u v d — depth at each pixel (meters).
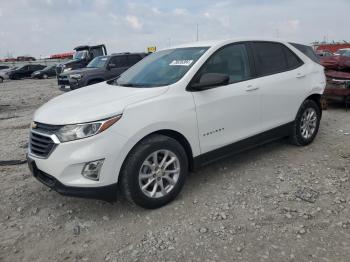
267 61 5.12
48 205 4.23
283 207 3.88
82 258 3.21
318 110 5.91
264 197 4.13
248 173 4.82
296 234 3.38
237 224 3.59
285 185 4.41
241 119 4.66
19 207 4.19
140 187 3.79
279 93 5.12
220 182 4.57
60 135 3.56
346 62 8.62
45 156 3.69
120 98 3.89
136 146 3.77
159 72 4.54
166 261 3.10
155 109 3.83
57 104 4.14
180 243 3.34
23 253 3.32
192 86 4.18
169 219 3.76
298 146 5.79
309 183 4.45
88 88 4.88
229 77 4.57
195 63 4.32
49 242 3.48
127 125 3.64
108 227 3.68
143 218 3.81
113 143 3.56
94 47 22.66
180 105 4.02
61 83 14.99
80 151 3.51
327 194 4.14
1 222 3.88
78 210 4.07
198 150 4.25
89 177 3.55
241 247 3.22
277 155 5.44
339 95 8.43
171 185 4.06
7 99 16.64
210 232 3.48
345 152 5.46
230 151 4.62
